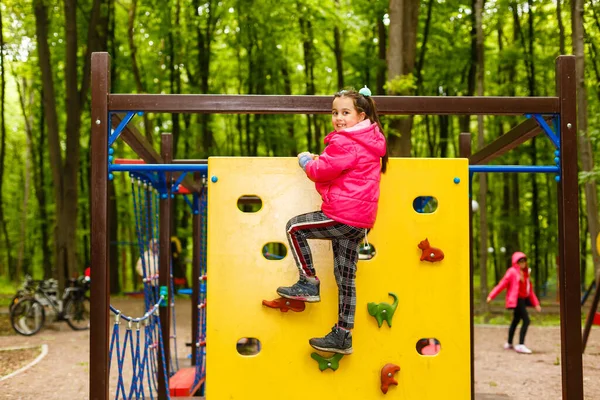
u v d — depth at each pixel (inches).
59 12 643.5
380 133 139.8
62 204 550.0
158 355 245.9
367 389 150.3
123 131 170.4
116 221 832.3
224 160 152.9
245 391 149.4
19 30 711.1
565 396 150.9
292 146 788.6
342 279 140.1
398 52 431.2
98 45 579.2
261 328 150.5
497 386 290.8
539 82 789.2
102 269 150.8
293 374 149.8
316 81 859.4
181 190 305.6
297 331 150.4
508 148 201.6
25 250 1133.7
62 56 721.0
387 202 153.0
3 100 757.9
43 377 313.4
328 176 134.4
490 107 157.3
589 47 607.2
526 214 904.9
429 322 152.1
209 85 812.6
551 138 159.0
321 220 136.5
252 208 702.5
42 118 852.0
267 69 776.3
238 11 673.0
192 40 754.8
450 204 154.0
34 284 503.2
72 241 550.3
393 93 417.4
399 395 150.5
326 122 858.1
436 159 154.4
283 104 156.9
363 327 151.0
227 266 151.4
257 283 151.3
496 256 1014.4
